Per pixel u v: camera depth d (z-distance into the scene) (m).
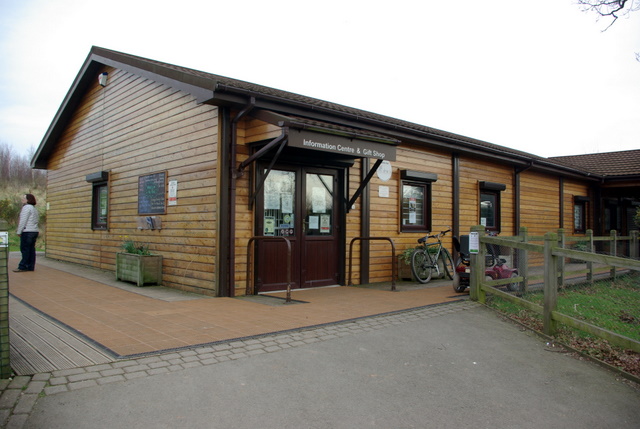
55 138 13.69
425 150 10.82
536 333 5.54
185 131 8.04
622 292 8.77
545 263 5.57
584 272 9.20
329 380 3.78
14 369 3.63
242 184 7.40
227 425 2.97
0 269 3.44
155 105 8.98
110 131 10.71
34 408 3.01
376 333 5.14
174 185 8.27
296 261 8.20
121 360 3.91
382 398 3.53
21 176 44.06
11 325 5.04
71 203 12.71
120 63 9.63
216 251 7.18
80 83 11.72
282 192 8.04
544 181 14.98
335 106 9.66
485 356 4.66
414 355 4.53
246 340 4.63
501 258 7.94
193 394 3.36
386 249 9.82
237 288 7.32
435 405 3.48
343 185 8.91
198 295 7.36
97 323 5.17
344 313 6.02
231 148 7.27
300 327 5.18
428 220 10.84
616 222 18.53
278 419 3.09
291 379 3.75
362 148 7.14
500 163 13.09
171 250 8.30
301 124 6.32
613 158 18.91
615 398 3.84
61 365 3.75
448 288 8.59
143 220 9.05
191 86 7.20
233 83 7.69
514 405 3.58
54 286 8.09
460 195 11.70
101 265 10.85
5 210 22.83
